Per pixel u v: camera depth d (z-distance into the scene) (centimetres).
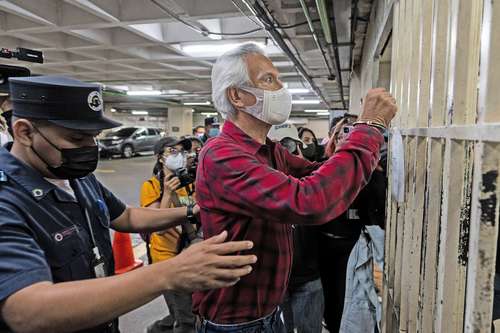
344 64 555
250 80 98
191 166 226
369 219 198
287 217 80
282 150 119
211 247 65
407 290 111
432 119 87
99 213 103
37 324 61
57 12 477
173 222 123
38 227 82
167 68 837
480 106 58
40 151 85
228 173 87
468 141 67
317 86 966
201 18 423
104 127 89
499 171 57
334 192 81
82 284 63
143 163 1274
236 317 101
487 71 56
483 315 60
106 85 1127
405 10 124
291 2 338
